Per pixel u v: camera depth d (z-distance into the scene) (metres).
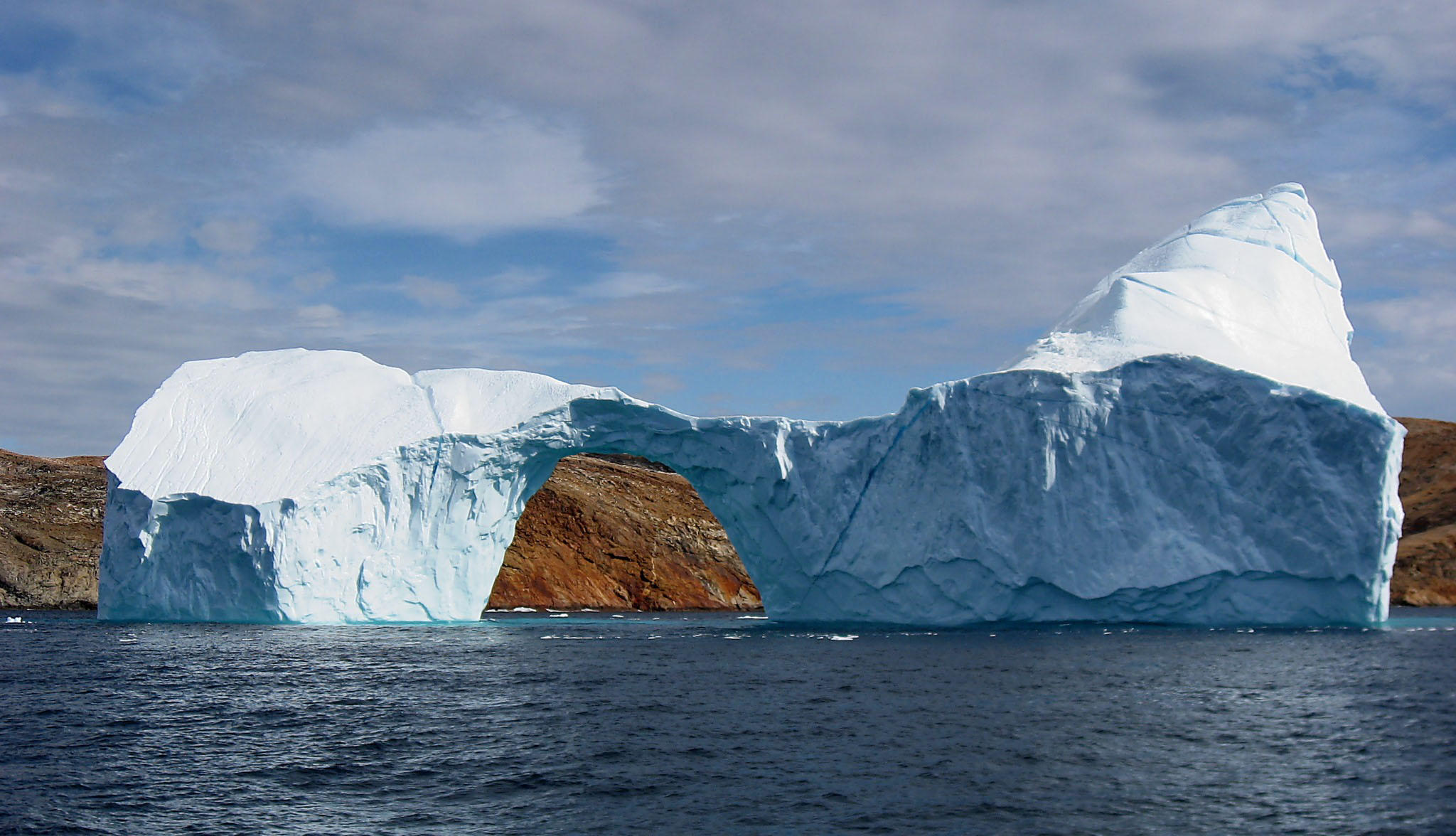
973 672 37.53
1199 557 47.09
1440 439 129.25
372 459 51.28
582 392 55.59
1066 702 31.78
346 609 52.41
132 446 53.72
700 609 108.12
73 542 98.75
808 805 22.28
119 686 36.75
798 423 55.69
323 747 27.81
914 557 51.34
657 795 23.16
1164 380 49.44
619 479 126.56
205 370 57.28
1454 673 35.53
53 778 25.05
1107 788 23.19
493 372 57.31
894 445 53.06
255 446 52.50
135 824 21.83
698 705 32.69
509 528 58.31
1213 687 33.59
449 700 33.88
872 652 43.97
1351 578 46.00
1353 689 32.97
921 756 25.94
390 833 21.16
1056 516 49.06
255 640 49.19
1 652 46.19
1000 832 20.55
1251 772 24.22
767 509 55.47
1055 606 49.31
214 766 26.11
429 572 54.59
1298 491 46.56
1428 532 110.88
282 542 49.56
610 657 44.34
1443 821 20.91
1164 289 53.97
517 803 22.89
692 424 55.72
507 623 63.22
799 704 32.62
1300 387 47.25
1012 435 50.12
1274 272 55.34
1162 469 48.56
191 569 51.41
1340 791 22.77
